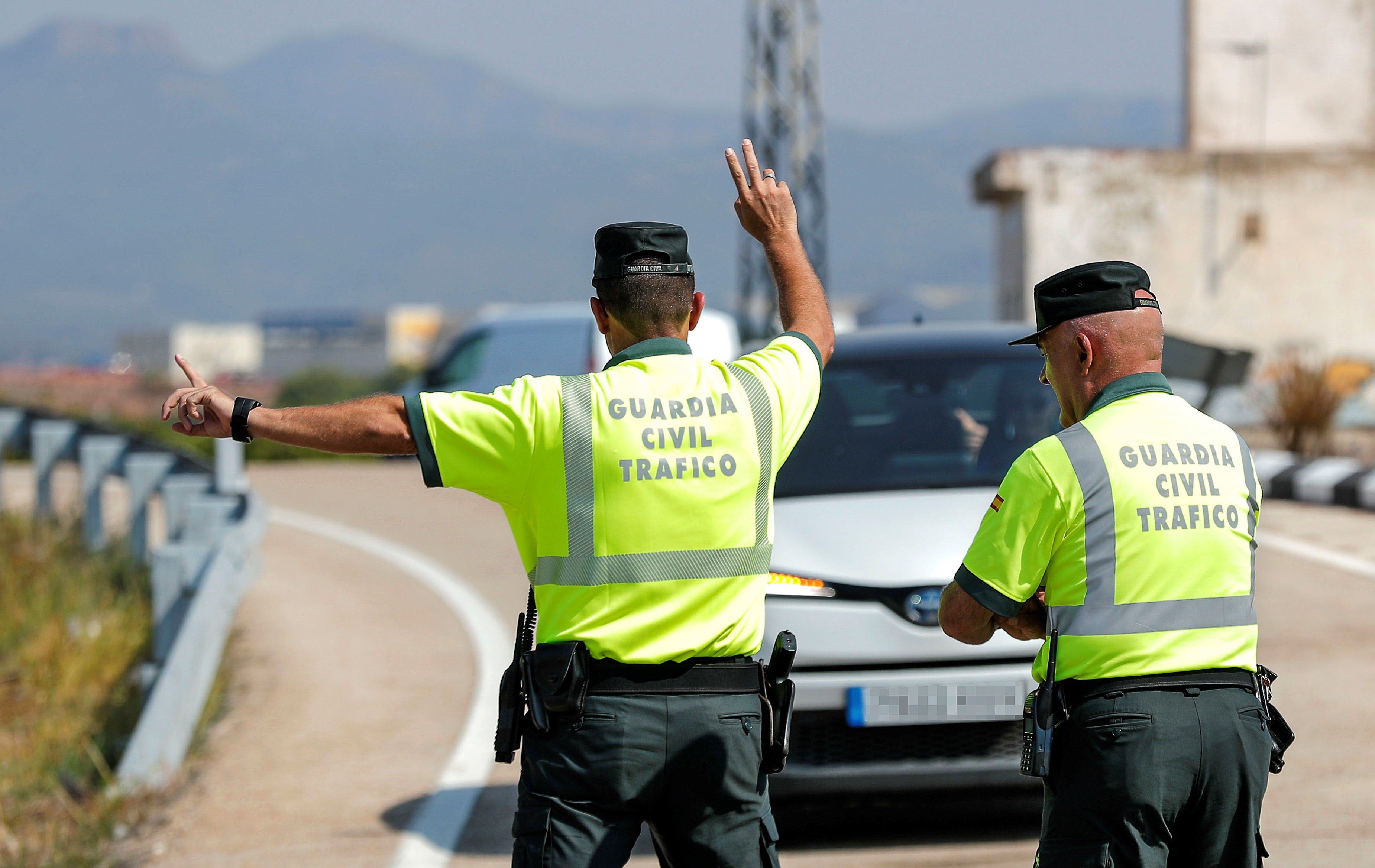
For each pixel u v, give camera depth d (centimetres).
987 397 2458
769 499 1241
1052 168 10150
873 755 1975
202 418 1199
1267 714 1220
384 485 7331
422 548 5312
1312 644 3256
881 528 2105
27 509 5516
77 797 2716
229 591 3198
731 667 1204
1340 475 5609
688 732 1180
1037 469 1219
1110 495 1204
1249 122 11025
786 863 2020
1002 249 10919
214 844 2259
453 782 2548
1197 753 1173
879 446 2373
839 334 2767
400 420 1183
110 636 3809
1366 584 3912
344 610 4241
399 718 3016
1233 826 1201
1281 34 11006
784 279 1358
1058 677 1205
